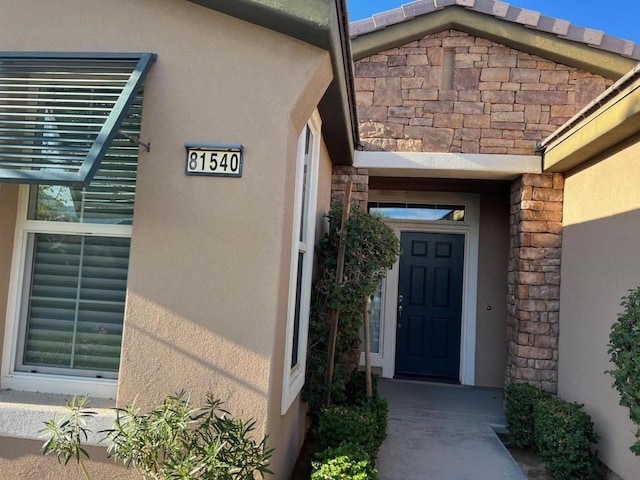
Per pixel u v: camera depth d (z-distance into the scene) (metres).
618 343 2.77
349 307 3.86
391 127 5.04
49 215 2.68
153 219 2.42
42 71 2.48
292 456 3.31
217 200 2.40
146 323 2.39
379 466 3.67
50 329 2.67
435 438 4.30
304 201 3.58
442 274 6.59
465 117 4.95
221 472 1.88
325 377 3.80
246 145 2.40
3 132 2.40
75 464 2.39
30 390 2.60
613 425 3.55
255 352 2.34
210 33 2.45
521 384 4.65
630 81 3.08
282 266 2.42
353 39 5.00
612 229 3.74
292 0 2.25
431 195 6.55
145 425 2.01
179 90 2.45
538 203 4.82
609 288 3.75
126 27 2.50
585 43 4.62
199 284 2.38
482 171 4.91
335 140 4.25
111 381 2.59
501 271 6.38
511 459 3.88
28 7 2.56
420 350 6.56
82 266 2.67
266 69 2.42
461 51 5.01
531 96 4.89
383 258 4.00
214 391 2.35
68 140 2.27
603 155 3.94
